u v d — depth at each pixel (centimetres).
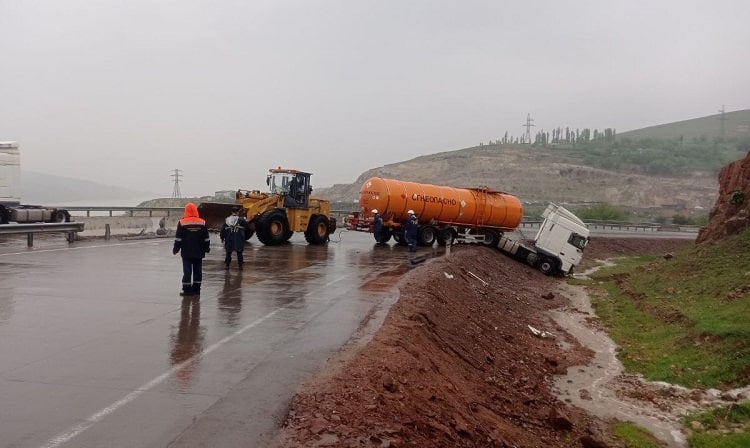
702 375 1199
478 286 1998
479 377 1064
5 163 2605
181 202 6078
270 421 563
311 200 2716
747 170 3023
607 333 1716
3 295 1164
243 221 1695
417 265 1927
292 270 1706
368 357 801
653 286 2303
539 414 977
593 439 870
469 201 3119
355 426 569
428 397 742
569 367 1338
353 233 3972
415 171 16225
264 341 874
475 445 690
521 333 1611
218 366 741
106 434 521
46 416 558
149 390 642
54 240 2411
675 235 6050
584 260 3941
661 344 1484
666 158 16538
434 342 1071
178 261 1792
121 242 2466
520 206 3319
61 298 1150
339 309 1136
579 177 15050
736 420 982
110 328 921
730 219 2606
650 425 1004
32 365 717
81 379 671
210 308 1105
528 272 2923
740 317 1470
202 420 560
